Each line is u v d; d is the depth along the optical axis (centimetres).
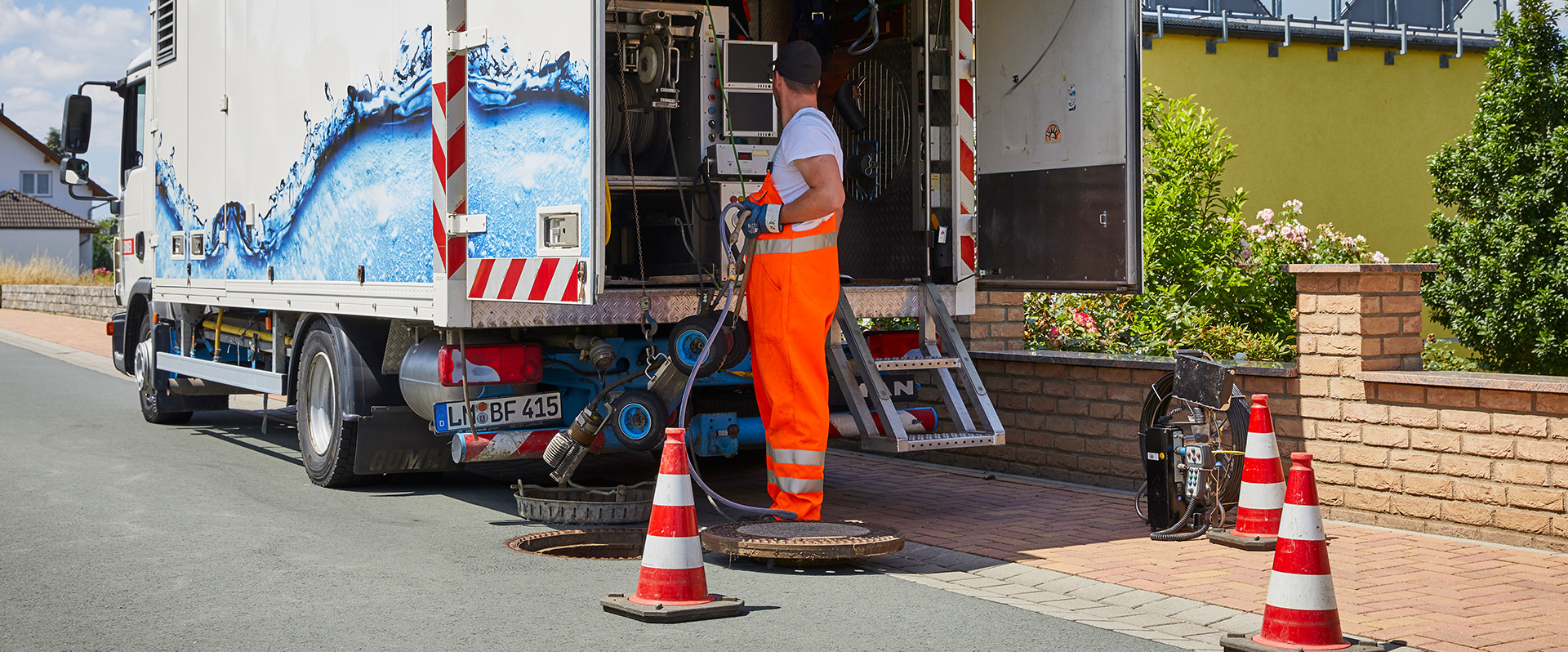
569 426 689
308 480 802
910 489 767
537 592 517
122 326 1125
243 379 864
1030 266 741
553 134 577
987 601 508
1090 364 766
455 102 630
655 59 679
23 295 3188
